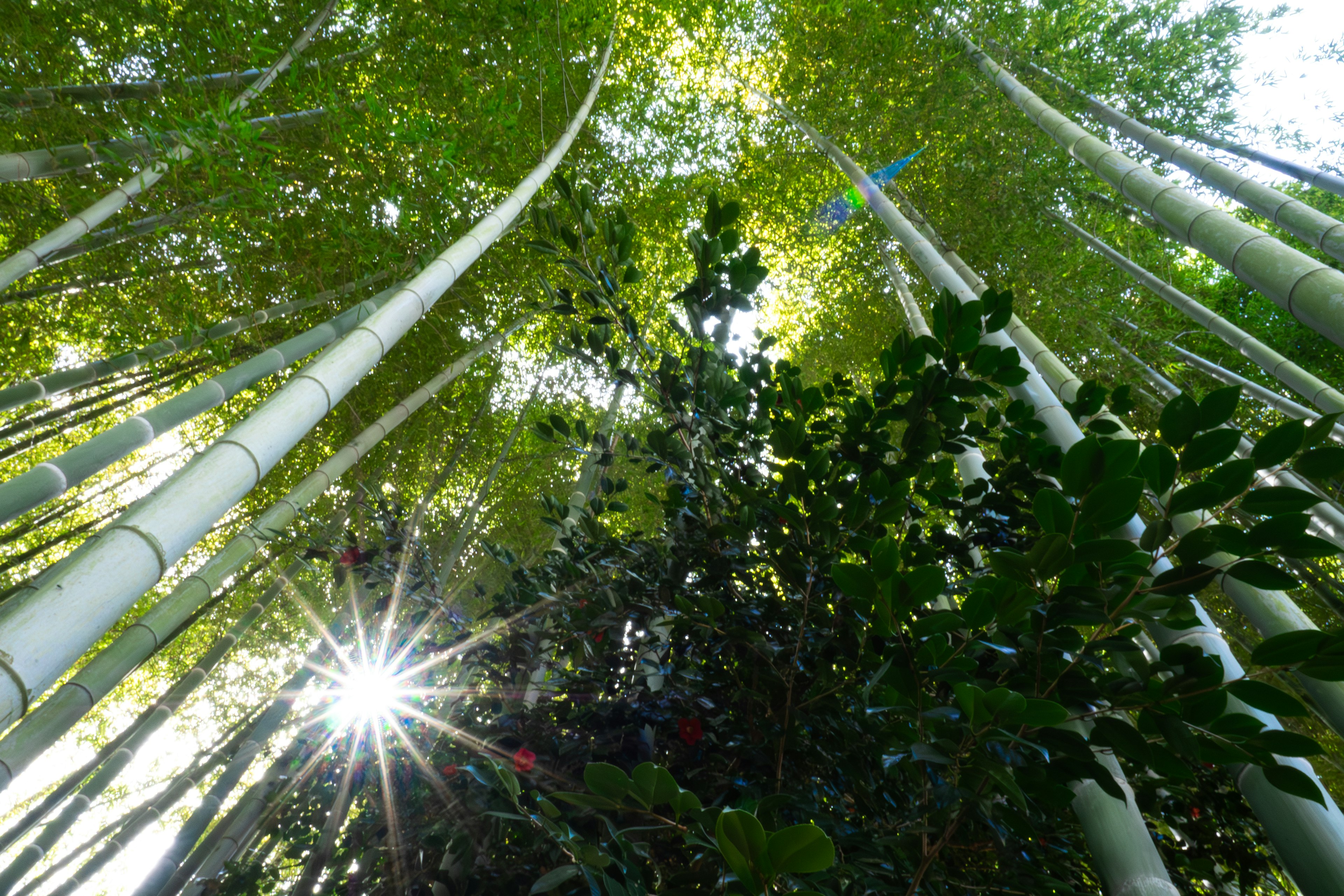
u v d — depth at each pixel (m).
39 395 3.05
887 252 5.16
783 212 5.84
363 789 2.23
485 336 5.28
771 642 1.67
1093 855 1.30
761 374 1.97
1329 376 4.62
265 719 3.41
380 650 2.18
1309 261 1.63
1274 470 1.00
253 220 3.02
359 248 3.28
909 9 4.34
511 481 5.73
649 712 1.68
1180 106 4.43
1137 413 4.83
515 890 1.46
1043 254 4.01
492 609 2.10
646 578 1.91
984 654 1.32
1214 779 1.82
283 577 4.15
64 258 3.23
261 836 2.45
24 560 3.97
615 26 5.09
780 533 1.44
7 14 2.88
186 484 1.32
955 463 1.69
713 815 0.94
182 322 3.52
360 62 4.18
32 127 3.07
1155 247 4.54
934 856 1.10
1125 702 0.89
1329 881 1.16
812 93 5.13
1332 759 3.71
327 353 1.83
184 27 3.26
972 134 4.35
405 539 2.24
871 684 0.98
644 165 5.53
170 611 2.69
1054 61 4.05
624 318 1.83
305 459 5.07
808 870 0.61
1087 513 0.83
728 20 5.60
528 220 3.27
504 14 3.68
